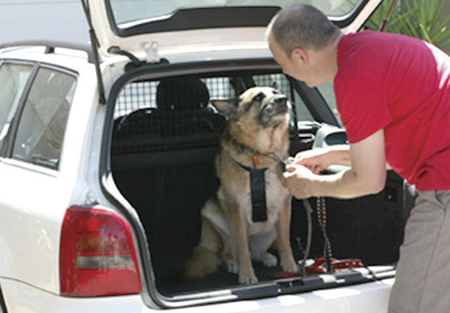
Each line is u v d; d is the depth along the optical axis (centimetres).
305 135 366
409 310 206
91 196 214
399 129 204
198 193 340
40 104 286
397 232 276
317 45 204
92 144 233
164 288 295
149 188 334
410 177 212
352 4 276
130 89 321
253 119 296
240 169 305
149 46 268
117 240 205
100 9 234
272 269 319
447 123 200
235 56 289
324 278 221
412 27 668
